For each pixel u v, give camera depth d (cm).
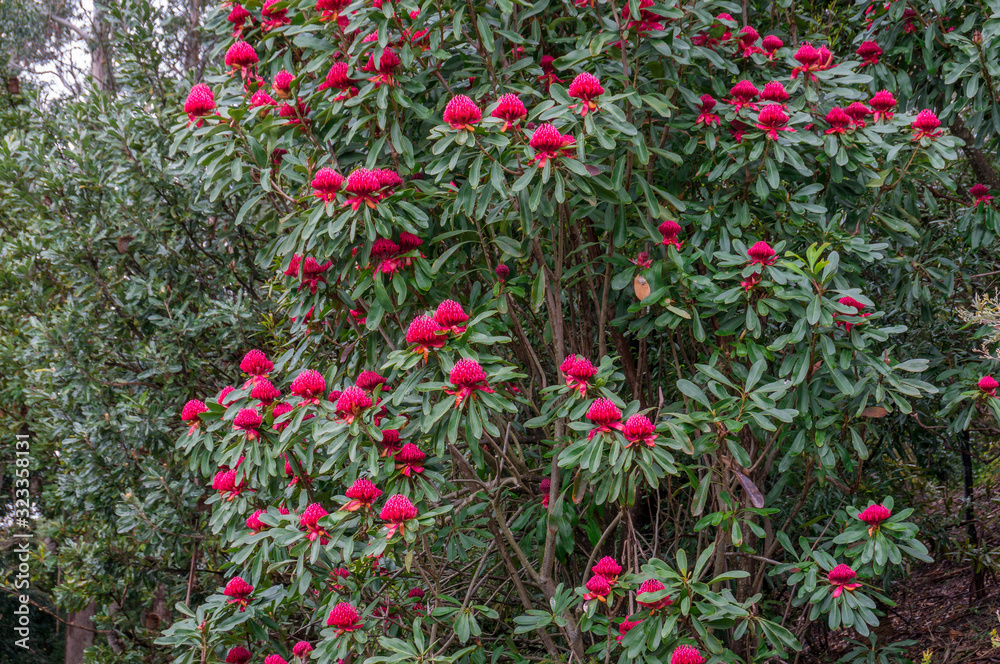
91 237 576
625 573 358
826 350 313
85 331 582
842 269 348
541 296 339
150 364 593
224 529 379
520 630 337
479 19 320
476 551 469
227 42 376
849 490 408
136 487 585
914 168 373
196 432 348
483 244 342
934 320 485
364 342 372
